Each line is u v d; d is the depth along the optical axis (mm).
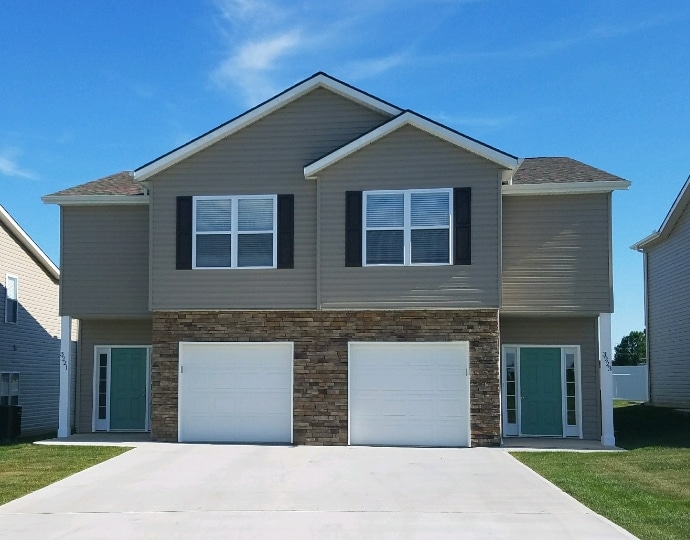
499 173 17547
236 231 18438
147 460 15609
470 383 17562
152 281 18562
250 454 16406
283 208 18375
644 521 10070
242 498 11859
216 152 18688
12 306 25578
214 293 18359
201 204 18609
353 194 17906
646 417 24219
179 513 10875
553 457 15922
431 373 17812
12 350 25453
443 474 13883
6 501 11773
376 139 17844
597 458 15719
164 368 18609
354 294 17750
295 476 13750
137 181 18781
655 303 29000
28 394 26641
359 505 11297
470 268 17484
